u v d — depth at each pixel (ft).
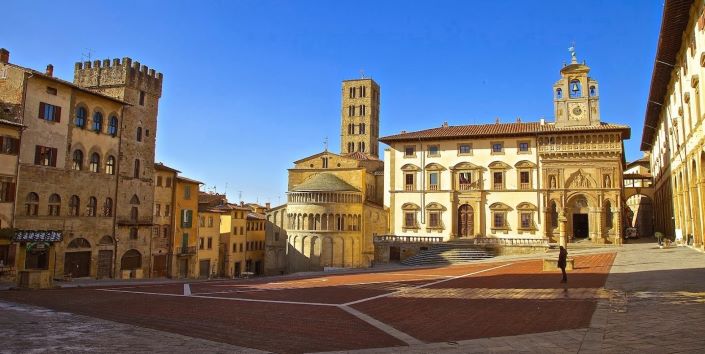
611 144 242.99
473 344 51.16
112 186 212.84
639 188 338.13
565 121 254.88
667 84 209.36
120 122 218.38
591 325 57.62
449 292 99.71
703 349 44.91
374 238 269.03
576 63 257.14
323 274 183.01
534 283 108.78
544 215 249.96
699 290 80.84
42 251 174.60
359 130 446.60
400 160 281.13
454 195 268.00
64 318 72.33
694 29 139.64
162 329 62.95
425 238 264.93
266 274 332.19
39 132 179.22
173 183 256.93
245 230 369.91
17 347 51.65
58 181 186.19
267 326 64.59
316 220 296.51
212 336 58.18
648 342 48.29
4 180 163.94
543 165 252.62
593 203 242.99
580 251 208.03
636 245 223.10
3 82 177.88
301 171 344.28
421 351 48.65
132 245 223.30
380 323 66.08
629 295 79.71
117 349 51.03
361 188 327.67
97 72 227.81
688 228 178.81
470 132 269.44
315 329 62.23
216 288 122.83
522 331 57.47
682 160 181.78
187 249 264.72
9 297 101.81
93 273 200.75
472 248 244.63
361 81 449.89
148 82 236.63
